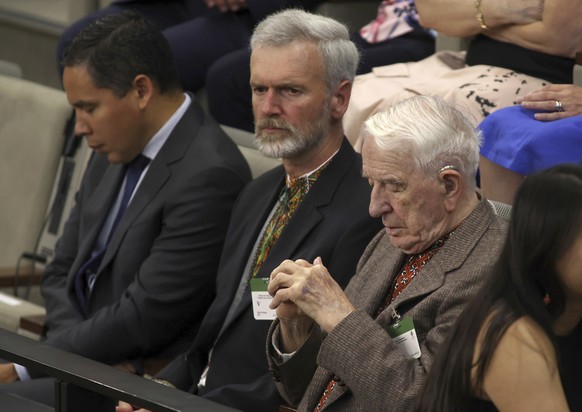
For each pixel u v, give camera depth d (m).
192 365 9.11
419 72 11.42
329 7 13.84
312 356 7.39
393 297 7.23
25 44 18.70
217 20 14.23
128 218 9.85
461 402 5.69
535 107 9.61
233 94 13.33
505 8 10.70
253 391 8.22
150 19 15.05
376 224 8.25
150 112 9.96
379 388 6.52
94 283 10.03
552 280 5.52
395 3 13.22
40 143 12.99
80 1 17.30
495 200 9.70
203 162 9.75
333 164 8.59
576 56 10.32
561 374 5.61
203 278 9.62
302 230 8.44
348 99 8.72
